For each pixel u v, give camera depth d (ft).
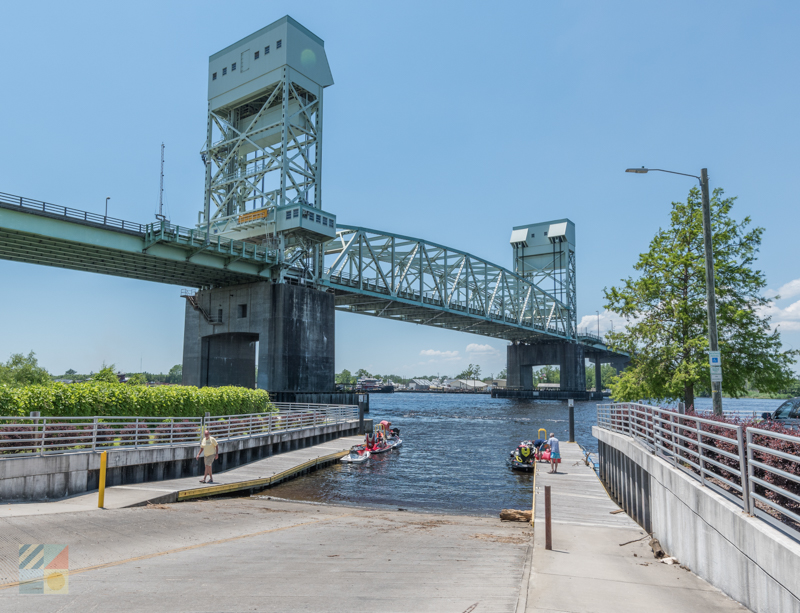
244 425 108.78
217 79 252.42
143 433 83.61
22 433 59.57
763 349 86.99
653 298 95.50
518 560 38.75
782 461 31.78
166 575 31.17
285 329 223.30
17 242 170.91
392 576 32.32
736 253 89.45
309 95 246.68
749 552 27.27
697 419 38.09
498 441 166.61
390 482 95.66
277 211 228.84
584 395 506.48
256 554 38.27
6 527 42.86
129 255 190.70
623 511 61.93
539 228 502.79
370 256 281.54
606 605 27.55
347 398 237.04
